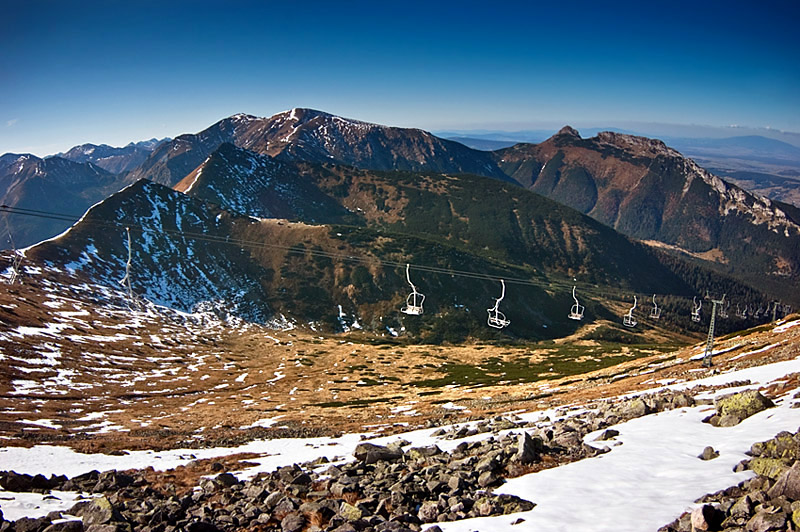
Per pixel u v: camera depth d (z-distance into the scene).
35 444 49.56
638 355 149.88
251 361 154.62
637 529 16.77
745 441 23.22
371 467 30.03
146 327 176.75
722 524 16.09
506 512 19.94
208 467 37.09
